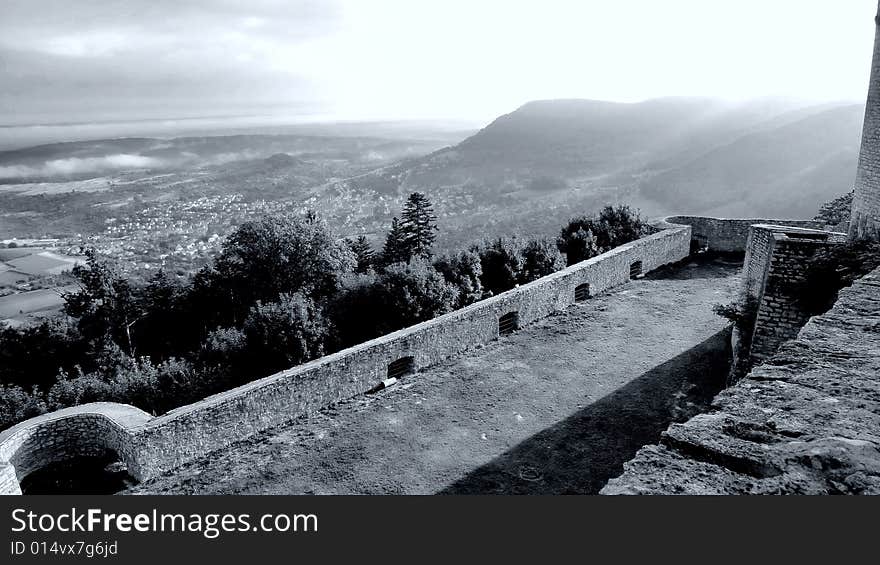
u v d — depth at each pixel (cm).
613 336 1673
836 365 446
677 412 1237
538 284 1795
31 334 3716
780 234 1353
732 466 316
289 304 2277
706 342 1600
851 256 1030
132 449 1069
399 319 2417
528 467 1059
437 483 1014
